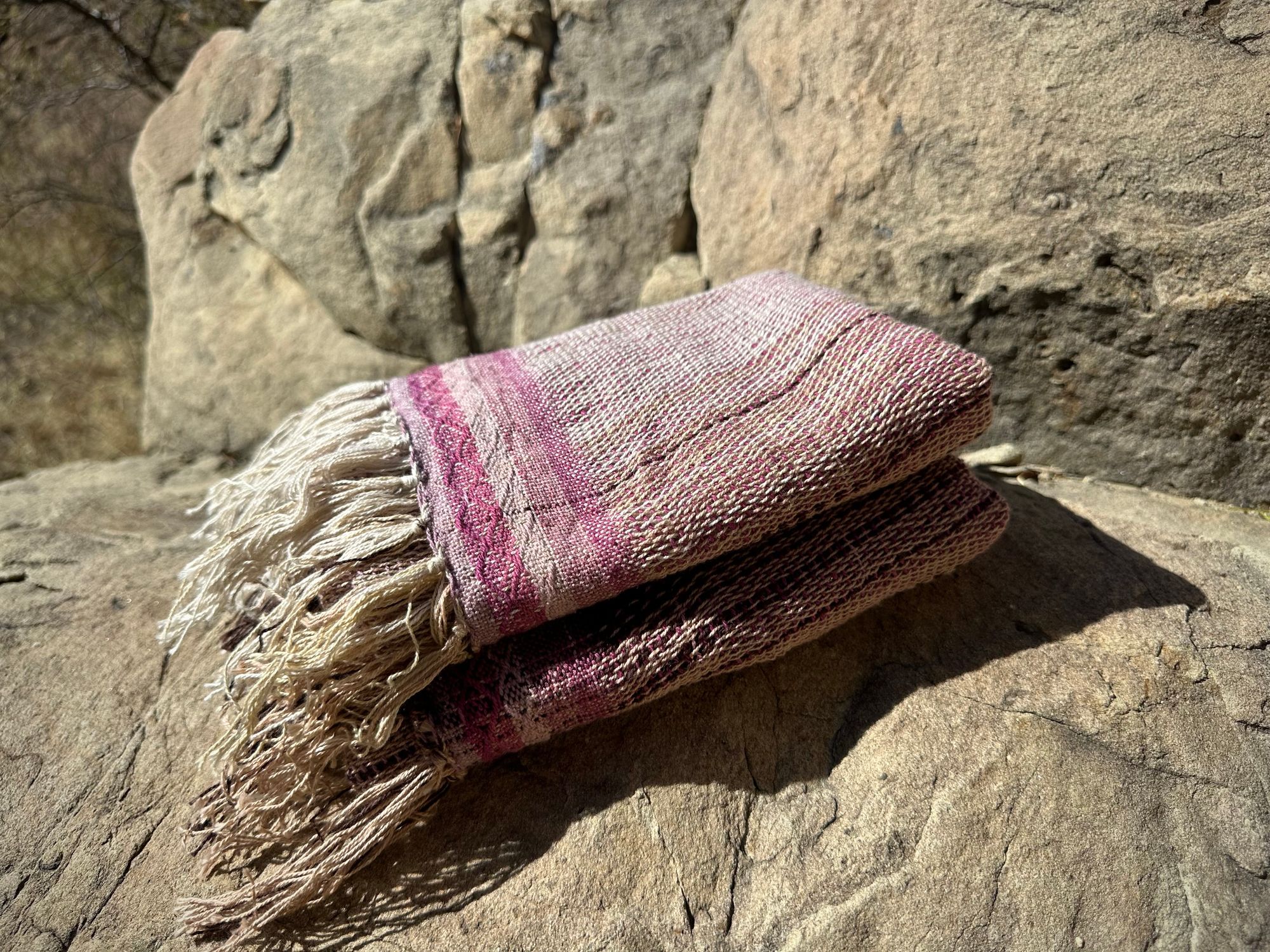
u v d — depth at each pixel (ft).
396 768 1.71
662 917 1.62
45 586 2.32
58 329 5.35
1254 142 1.98
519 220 2.91
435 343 3.09
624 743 1.86
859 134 2.40
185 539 2.57
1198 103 2.02
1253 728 1.74
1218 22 2.01
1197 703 1.77
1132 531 2.18
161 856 1.74
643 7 2.82
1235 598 1.97
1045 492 2.35
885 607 2.02
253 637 1.68
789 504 1.70
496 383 1.93
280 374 3.18
